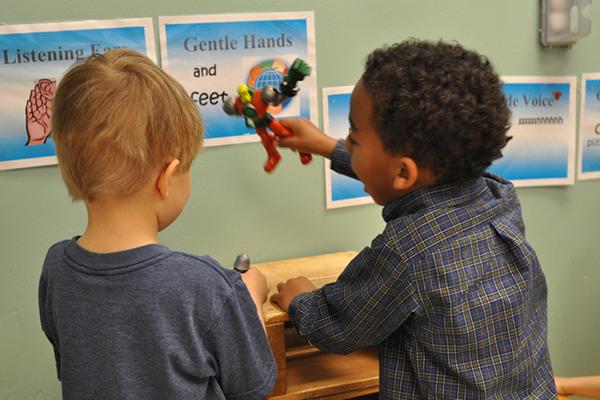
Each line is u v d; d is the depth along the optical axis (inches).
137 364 24.7
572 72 46.3
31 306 37.8
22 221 36.6
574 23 43.9
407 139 27.7
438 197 29.1
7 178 35.9
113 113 24.2
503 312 29.0
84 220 37.9
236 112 33.9
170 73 37.6
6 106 35.1
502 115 28.3
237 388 27.2
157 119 24.8
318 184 42.5
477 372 28.9
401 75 27.5
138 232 25.5
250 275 34.0
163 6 36.9
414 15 42.5
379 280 29.2
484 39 44.2
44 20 34.9
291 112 40.6
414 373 30.1
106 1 35.9
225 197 40.3
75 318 25.2
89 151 24.3
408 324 30.0
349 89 41.8
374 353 38.8
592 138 47.6
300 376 36.1
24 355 38.2
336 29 40.8
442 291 28.2
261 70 39.5
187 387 25.3
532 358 30.9
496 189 31.6
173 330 24.7
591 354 52.2
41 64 35.3
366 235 44.6
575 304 50.7
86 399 25.1
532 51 45.3
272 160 34.5
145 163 24.8
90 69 25.0
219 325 25.6
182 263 25.4
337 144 36.2
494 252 29.2
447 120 26.8
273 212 41.7
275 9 39.2
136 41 36.7
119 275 24.7
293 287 34.6
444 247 28.4
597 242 49.9
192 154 26.7
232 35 38.5
